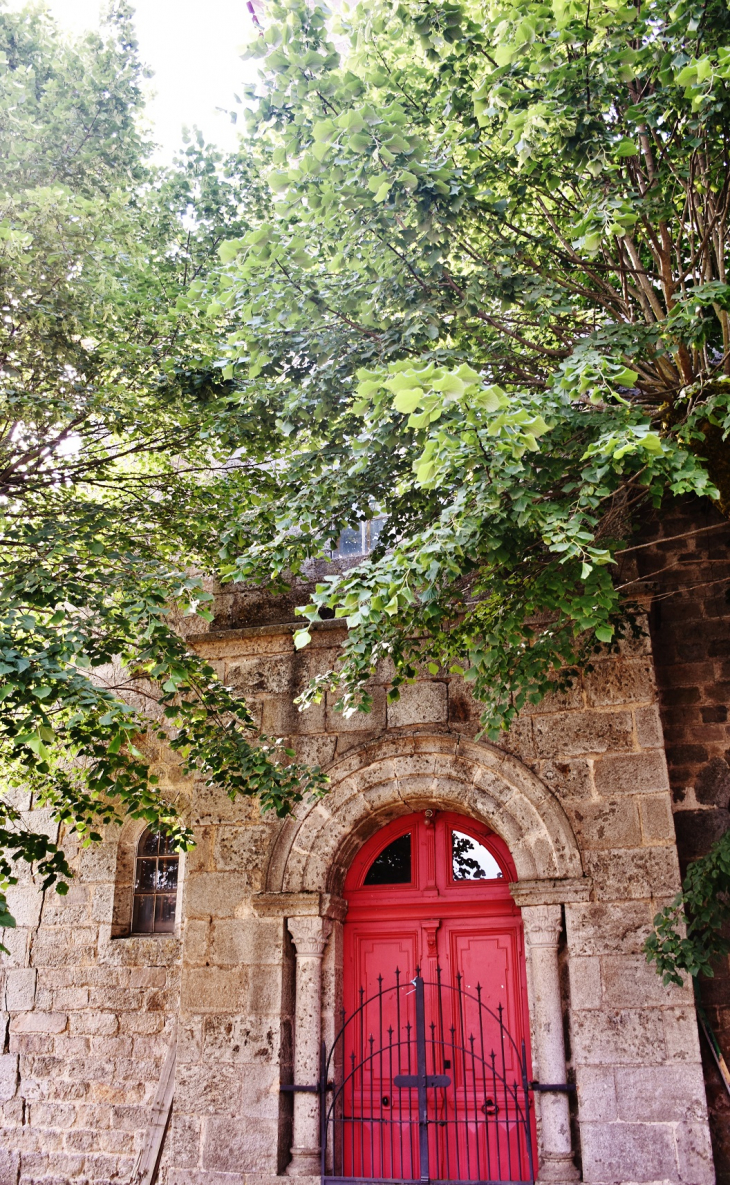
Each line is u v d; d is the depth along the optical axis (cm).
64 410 679
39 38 746
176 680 584
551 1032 627
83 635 580
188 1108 677
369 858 754
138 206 785
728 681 724
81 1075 838
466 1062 675
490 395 416
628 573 708
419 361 524
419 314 588
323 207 564
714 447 571
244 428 710
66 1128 825
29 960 895
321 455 669
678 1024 607
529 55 557
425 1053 637
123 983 853
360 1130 672
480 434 465
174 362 724
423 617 584
